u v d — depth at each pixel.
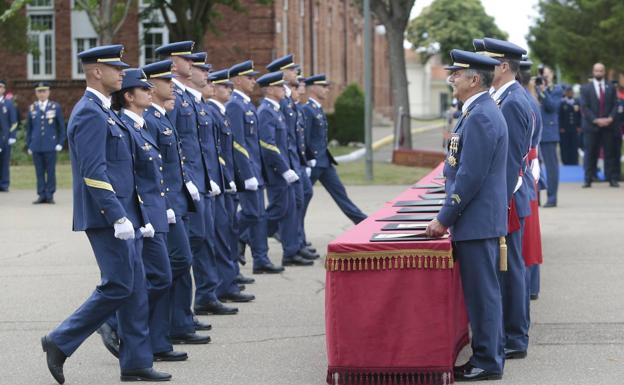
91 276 15.58
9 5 41.19
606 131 28.31
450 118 35.84
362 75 79.81
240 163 14.65
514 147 10.14
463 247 9.39
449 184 9.50
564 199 25.50
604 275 15.07
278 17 45.19
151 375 9.73
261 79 15.99
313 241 19.06
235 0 39.22
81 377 9.96
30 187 30.89
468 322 11.30
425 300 9.12
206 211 12.58
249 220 15.54
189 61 12.55
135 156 10.13
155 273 10.33
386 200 26.06
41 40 46.38
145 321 9.78
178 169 11.23
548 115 23.27
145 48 44.81
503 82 10.44
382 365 9.20
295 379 9.71
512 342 10.38
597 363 10.16
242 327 12.07
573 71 50.12
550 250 17.50
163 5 38.66
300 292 14.21
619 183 29.69
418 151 37.72
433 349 9.14
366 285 9.19
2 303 13.52
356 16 76.06
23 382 9.77
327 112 58.03
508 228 10.16
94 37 46.19
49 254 17.83
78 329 9.56
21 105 46.19
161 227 10.30
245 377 9.83
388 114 89.81
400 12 40.44
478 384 9.38
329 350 9.31
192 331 11.33
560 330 11.65
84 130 9.31
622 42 46.84
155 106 11.18
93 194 9.30
